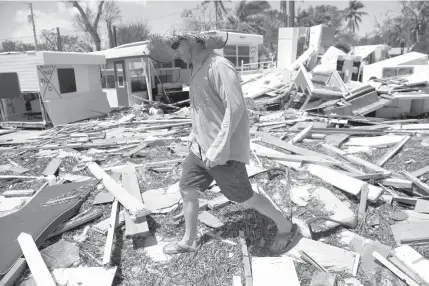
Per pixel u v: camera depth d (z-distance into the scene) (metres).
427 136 6.60
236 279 2.68
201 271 2.81
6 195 4.59
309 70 13.37
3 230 3.28
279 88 12.75
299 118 9.15
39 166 5.93
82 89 12.49
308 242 3.10
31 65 10.55
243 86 13.80
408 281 2.58
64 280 2.69
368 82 11.12
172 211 3.77
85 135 8.67
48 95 10.96
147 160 5.89
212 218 3.53
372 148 6.07
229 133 2.35
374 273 2.72
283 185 4.40
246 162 2.61
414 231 3.20
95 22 37.84
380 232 3.30
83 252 3.09
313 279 2.63
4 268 2.69
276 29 43.62
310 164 5.09
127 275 2.81
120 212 3.75
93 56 12.72
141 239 3.31
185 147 6.55
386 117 9.84
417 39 49.44
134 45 15.48
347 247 3.11
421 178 4.50
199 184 2.81
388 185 4.34
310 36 18.67
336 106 9.73
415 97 9.14
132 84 15.62
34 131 10.57
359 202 3.86
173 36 2.44
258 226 3.41
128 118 11.09
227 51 16.56
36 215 3.57
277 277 2.66
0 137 9.48
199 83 2.43
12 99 13.15
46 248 3.15
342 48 41.34
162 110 12.88
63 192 4.22
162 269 2.86
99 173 5.04
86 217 3.61
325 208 3.72
